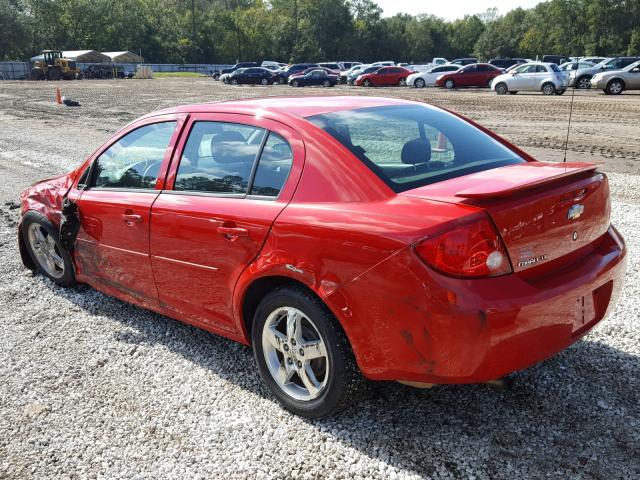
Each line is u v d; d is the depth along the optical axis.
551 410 3.12
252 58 118.81
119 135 4.29
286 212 2.98
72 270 4.87
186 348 4.00
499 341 2.48
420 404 3.22
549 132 14.91
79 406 3.36
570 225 2.82
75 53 76.19
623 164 10.48
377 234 2.60
